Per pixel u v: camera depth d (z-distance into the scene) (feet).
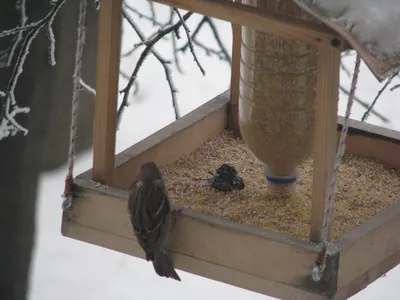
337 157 11.84
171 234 13.21
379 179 15.67
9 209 23.59
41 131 23.32
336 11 11.05
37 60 22.63
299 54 13.71
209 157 16.24
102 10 13.75
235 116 16.93
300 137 14.08
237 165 15.98
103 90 13.91
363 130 16.25
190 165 15.93
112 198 13.55
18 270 24.04
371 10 10.98
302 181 15.29
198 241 13.07
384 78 10.64
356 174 15.81
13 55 21.26
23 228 23.80
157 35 18.25
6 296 24.09
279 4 13.32
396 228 13.43
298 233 13.70
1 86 21.97
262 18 11.96
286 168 14.48
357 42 10.85
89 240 13.87
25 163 23.35
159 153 15.52
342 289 12.64
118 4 13.76
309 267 12.40
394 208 13.55
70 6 22.59
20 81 22.62
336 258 12.33
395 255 13.60
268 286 12.72
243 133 14.39
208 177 15.43
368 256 13.00
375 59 10.69
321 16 11.08
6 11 20.95
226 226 12.84
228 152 16.43
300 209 14.35
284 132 14.05
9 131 20.76
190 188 15.01
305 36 11.84
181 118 16.37
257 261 12.72
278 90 13.87
